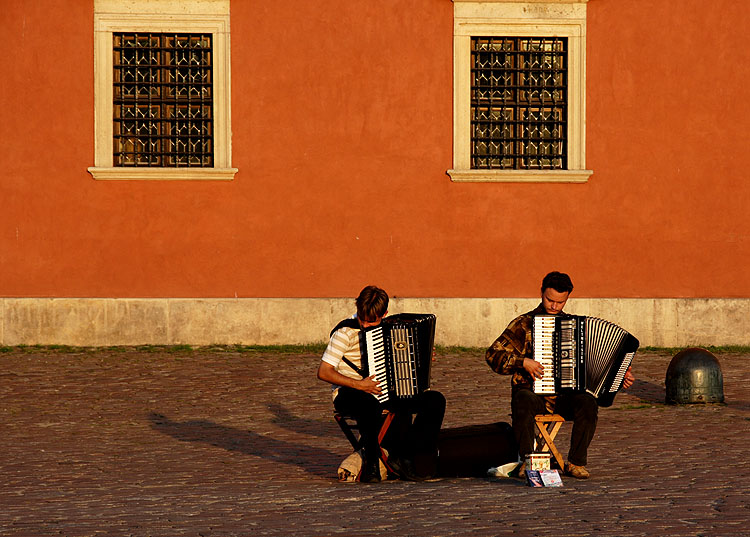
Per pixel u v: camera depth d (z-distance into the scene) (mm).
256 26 20703
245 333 20594
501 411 14773
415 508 9062
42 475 10914
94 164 20578
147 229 20656
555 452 10469
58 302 20438
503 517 8641
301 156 20797
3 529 8375
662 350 20594
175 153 20812
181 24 20609
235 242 20734
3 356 19281
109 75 20578
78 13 20500
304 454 12164
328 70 20781
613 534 7980
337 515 8812
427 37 20844
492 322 20797
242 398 15781
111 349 20031
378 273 20906
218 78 20688
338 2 20781
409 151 20891
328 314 20656
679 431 13203
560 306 10375
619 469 10883
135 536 8109
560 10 20906
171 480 10633
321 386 16750
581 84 20922
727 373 17969
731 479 10266
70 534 8188
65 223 20609
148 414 14648
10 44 20469
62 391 16203
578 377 10156
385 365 10156
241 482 10508
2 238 20578
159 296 20688
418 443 10547
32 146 20562
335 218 20844
